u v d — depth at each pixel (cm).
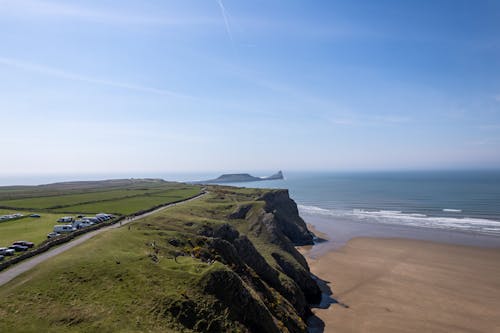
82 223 5288
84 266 2948
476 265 6362
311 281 5244
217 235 5016
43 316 2233
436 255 7112
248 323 2881
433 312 4434
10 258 3438
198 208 7338
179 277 2978
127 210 7044
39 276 2755
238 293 3012
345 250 7881
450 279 5647
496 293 5022
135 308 2472
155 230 4556
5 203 8300
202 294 2820
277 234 6438
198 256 3934
